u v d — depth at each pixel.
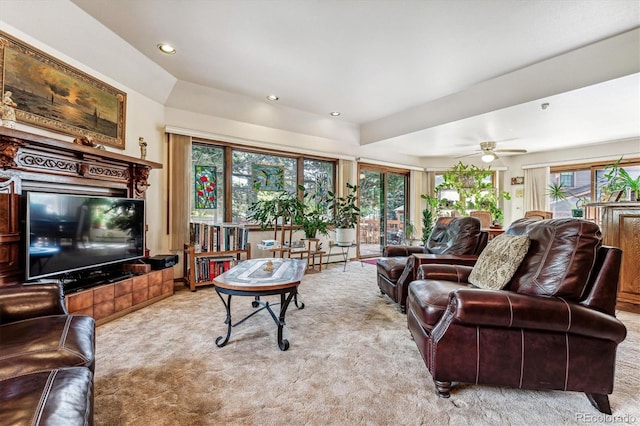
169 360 1.84
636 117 3.82
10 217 2.00
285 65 3.16
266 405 1.42
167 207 3.69
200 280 3.52
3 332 1.17
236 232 3.78
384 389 1.56
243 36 2.63
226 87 3.75
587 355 1.40
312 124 4.96
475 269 2.05
